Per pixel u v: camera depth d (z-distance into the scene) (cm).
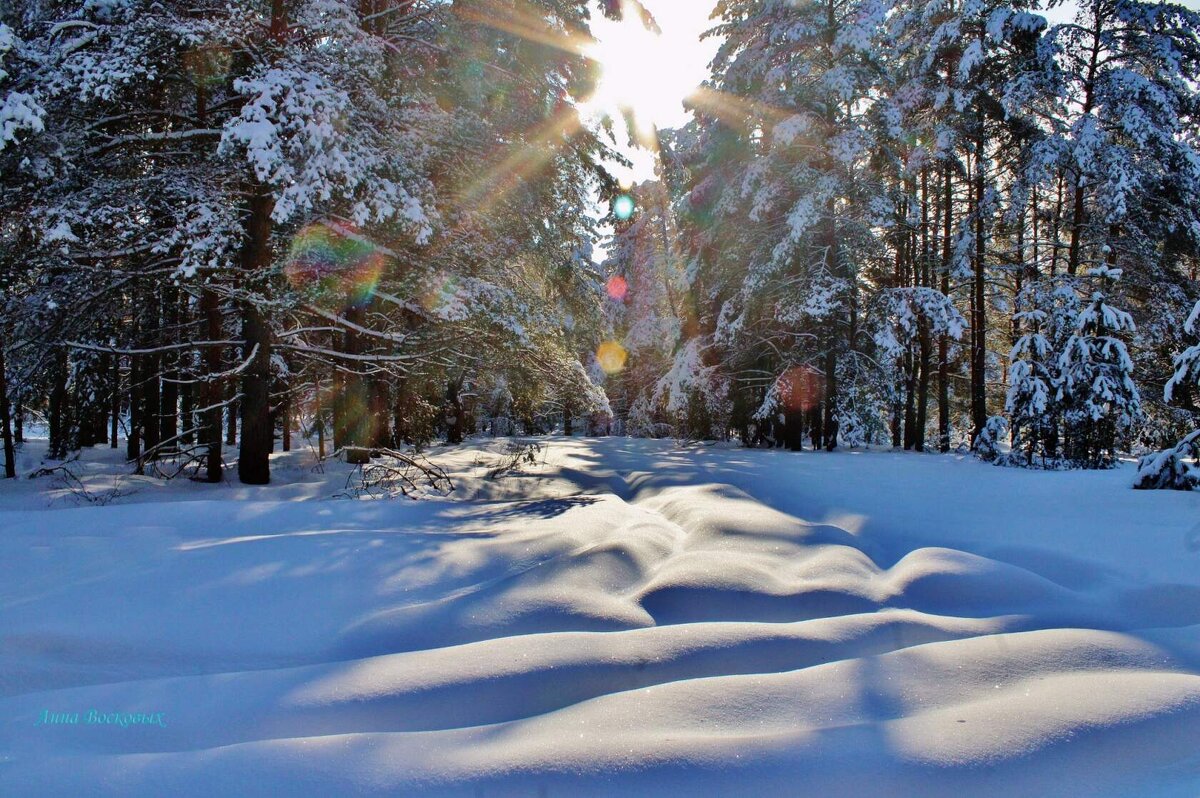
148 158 889
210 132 844
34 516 571
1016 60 1529
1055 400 1200
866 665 276
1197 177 1448
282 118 719
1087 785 196
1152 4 1405
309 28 852
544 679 264
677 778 195
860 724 229
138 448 1362
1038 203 1809
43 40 748
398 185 848
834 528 536
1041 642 299
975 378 1703
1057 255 1767
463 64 1159
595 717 233
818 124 1648
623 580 398
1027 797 191
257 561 428
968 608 368
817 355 1742
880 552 490
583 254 2180
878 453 1628
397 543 482
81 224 750
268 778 192
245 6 851
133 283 907
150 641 312
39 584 387
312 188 720
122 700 248
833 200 1634
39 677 275
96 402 1359
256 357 928
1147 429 1625
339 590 382
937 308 1495
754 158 1878
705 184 1984
